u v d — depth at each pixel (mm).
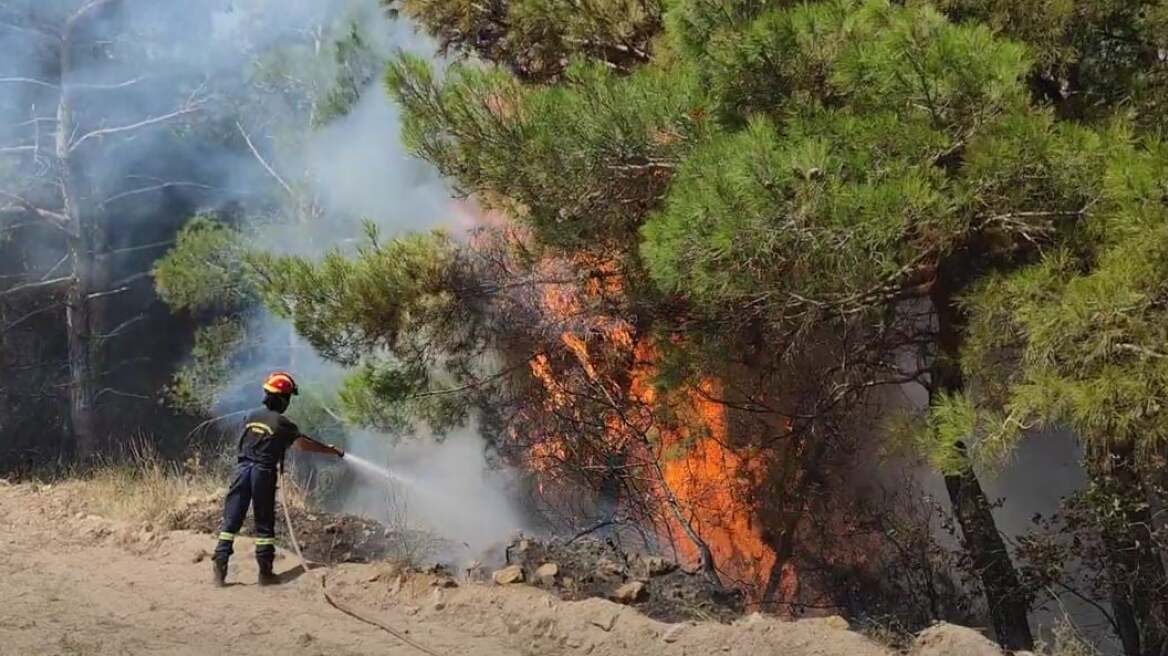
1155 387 6055
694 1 7949
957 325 8430
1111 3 7863
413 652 6473
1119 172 6148
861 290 7352
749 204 6828
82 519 9391
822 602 10992
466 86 8836
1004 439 6695
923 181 6734
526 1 9945
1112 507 8047
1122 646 8609
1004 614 8859
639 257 9500
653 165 8453
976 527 9195
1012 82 6582
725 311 9070
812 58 7504
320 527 9102
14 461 19375
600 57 9984
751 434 11570
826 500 11352
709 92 8023
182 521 9367
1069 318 6148
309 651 6449
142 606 7230
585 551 8641
